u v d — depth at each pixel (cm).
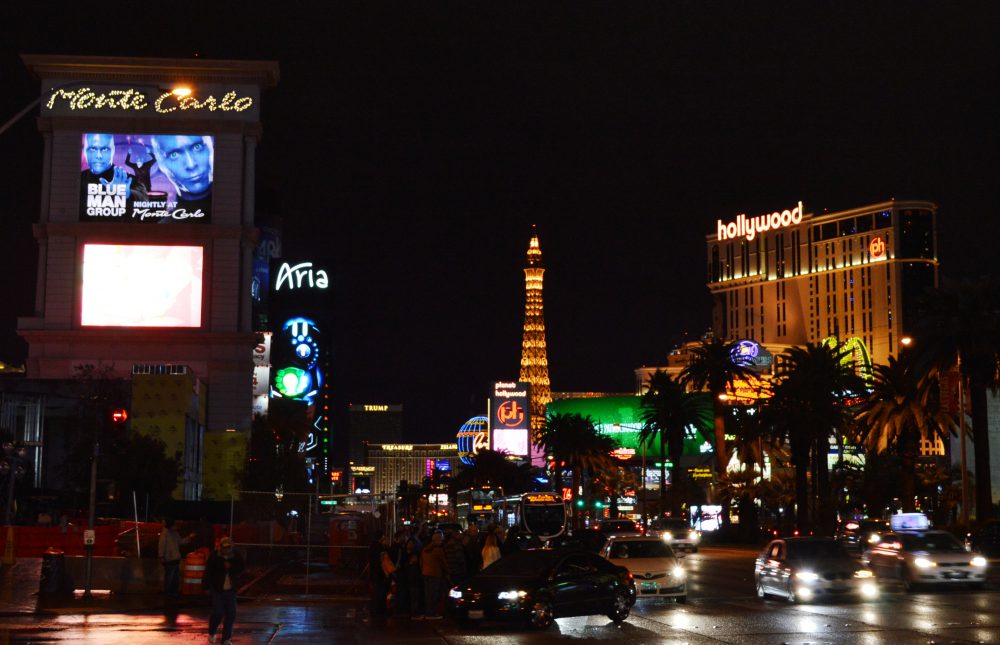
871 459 11575
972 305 6538
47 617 2873
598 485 17388
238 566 2258
